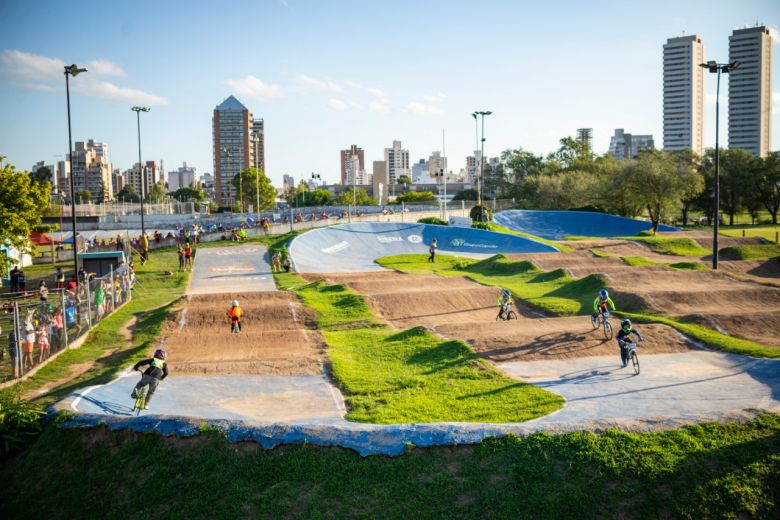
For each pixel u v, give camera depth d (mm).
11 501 11109
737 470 10609
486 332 23359
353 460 11156
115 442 11984
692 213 126812
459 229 63500
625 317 26078
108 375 18844
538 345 21422
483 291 34875
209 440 11680
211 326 27234
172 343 23625
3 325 25516
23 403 14484
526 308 32094
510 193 133000
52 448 12172
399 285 38344
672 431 11734
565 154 137875
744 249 52156
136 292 37094
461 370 18562
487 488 10398
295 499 10328
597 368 18953
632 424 11984
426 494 10297
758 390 16156
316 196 169000
